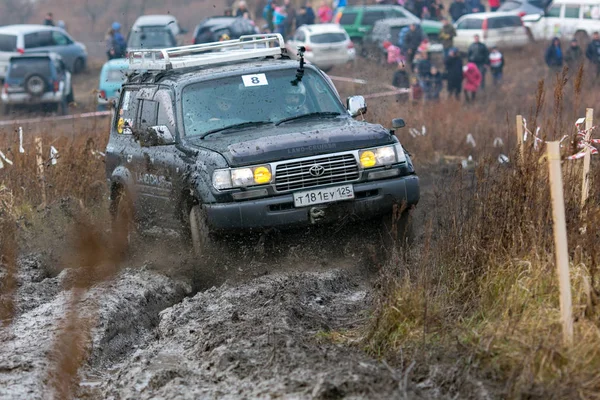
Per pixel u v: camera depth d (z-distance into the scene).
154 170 27.52
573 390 14.37
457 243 20.25
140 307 23.02
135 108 30.14
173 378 17.09
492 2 109.56
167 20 97.06
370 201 24.47
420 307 17.53
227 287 23.20
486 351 15.66
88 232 29.72
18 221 31.39
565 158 19.73
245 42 30.98
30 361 18.42
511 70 85.12
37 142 36.72
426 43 75.69
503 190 20.27
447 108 59.72
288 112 27.23
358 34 96.25
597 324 16.22
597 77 68.38
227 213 23.88
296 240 24.94
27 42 102.69
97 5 133.12
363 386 15.01
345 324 19.50
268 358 17.00
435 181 40.94
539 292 17.38
